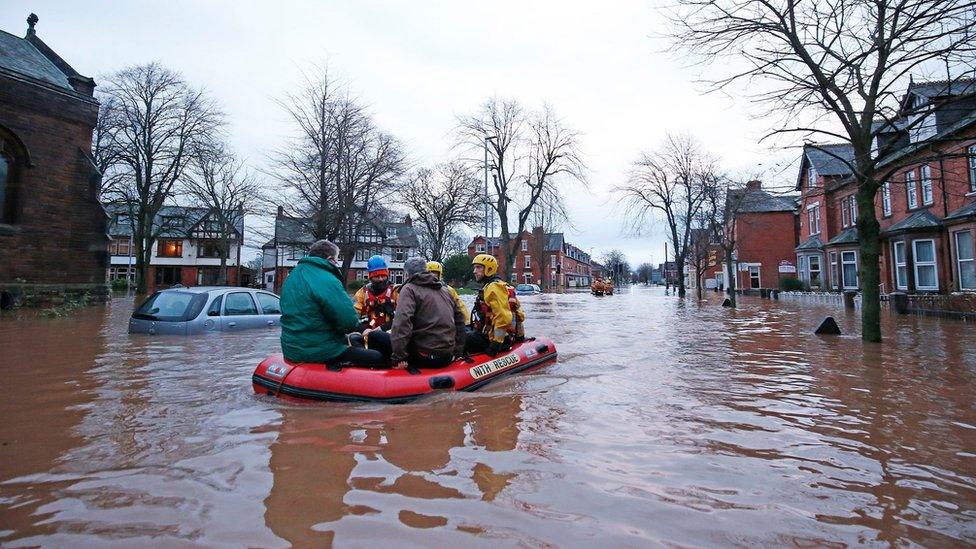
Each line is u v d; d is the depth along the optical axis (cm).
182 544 190
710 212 2755
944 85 876
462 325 510
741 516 218
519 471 265
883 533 206
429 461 277
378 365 453
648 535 200
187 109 2923
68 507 219
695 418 370
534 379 513
